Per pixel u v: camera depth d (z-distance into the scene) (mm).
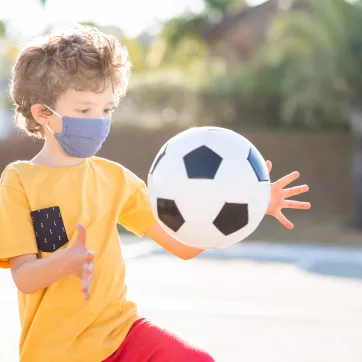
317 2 21547
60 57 3498
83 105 3523
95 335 3410
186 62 32125
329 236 18375
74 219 3500
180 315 8891
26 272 3252
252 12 30312
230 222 3494
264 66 23344
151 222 3869
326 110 21828
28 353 3428
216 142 3541
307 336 7820
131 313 3562
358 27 20953
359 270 12672
